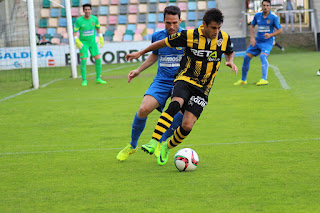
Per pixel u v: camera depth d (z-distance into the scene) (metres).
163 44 12.55
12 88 37.34
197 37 12.30
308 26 73.56
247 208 9.35
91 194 10.70
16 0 70.31
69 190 11.09
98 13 75.19
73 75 45.19
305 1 74.69
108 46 63.97
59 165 13.73
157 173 12.44
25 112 24.89
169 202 9.90
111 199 10.27
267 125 18.81
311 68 41.53
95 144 16.70
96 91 33.03
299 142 15.55
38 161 14.32
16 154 15.45
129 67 56.28
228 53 12.91
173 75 13.80
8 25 69.75
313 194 10.08
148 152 12.52
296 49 66.25
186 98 12.37
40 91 34.44
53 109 25.58
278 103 24.14
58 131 19.47
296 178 11.36
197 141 16.45
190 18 72.38
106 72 50.44
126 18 74.00
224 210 9.27
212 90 30.36
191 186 11.03
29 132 19.45
